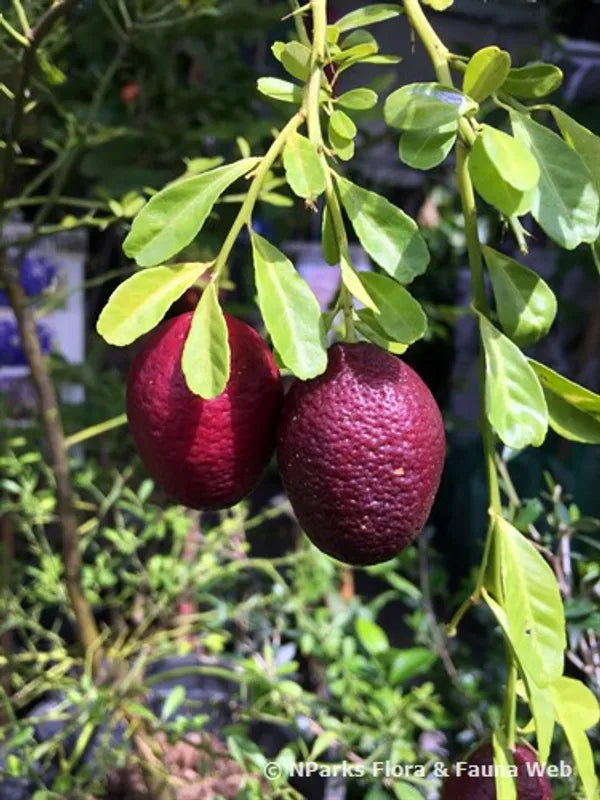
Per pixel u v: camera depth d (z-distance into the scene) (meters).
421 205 0.68
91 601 0.43
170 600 0.44
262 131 0.43
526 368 0.16
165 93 0.48
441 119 0.15
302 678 0.49
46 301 0.46
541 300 0.17
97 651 0.40
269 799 0.31
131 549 0.43
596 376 0.65
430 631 0.43
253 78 0.49
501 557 0.17
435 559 0.51
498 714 0.36
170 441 0.16
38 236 0.34
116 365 0.59
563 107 0.54
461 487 0.60
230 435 0.16
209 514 0.58
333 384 0.15
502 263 0.17
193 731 0.38
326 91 0.16
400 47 0.39
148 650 0.41
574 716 0.19
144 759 0.36
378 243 0.15
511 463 0.52
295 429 0.15
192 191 0.15
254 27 0.46
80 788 0.33
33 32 0.25
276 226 0.50
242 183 0.43
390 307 0.16
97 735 0.43
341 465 0.15
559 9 0.51
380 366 0.15
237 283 0.55
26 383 0.50
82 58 0.48
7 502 0.43
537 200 0.15
